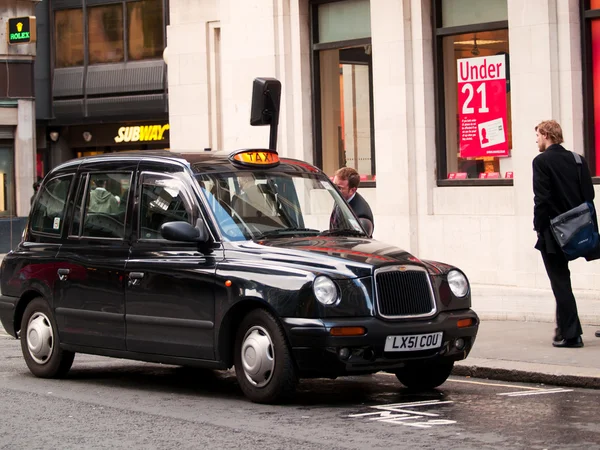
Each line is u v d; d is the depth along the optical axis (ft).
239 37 90.99
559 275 52.65
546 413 39.09
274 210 45.83
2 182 149.89
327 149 87.71
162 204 45.98
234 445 34.32
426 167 78.89
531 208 71.67
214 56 103.71
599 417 38.22
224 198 45.01
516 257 72.69
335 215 47.78
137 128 165.48
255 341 41.19
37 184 104.01
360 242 44.47
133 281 45.60
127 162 48.34
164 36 160.15
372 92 83.82
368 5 84.28
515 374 47.11
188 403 42.55
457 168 78.64
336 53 86.84
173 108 106.52
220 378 50.01
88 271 47.67
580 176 51.93
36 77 170.50
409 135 79.51
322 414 39.50
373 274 40.70
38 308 50.34
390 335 40.37
